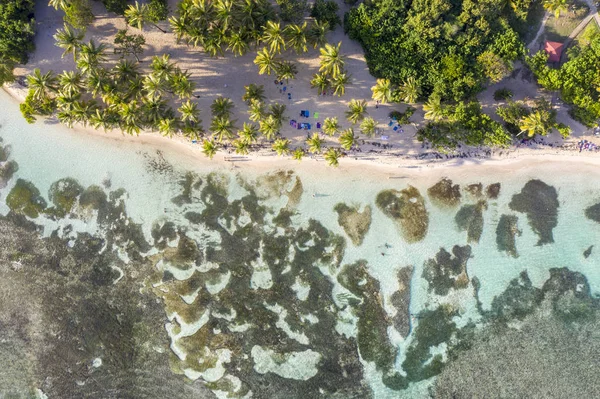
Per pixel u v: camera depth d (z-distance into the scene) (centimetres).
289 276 3675
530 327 3644
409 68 3438
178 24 3216
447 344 3653
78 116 3366
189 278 3678
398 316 3647
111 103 3400
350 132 3447
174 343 3659
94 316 3684
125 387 3669
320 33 3269
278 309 3662
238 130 3478
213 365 3650
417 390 3634
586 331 3622
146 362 3666
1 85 3647
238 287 3675
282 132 3694
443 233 3681
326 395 3631
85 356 3675
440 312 3659
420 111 3672
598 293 3641
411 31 3406
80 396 3666
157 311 3675
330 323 3659
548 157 3684
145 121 3419
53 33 3691
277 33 3150
